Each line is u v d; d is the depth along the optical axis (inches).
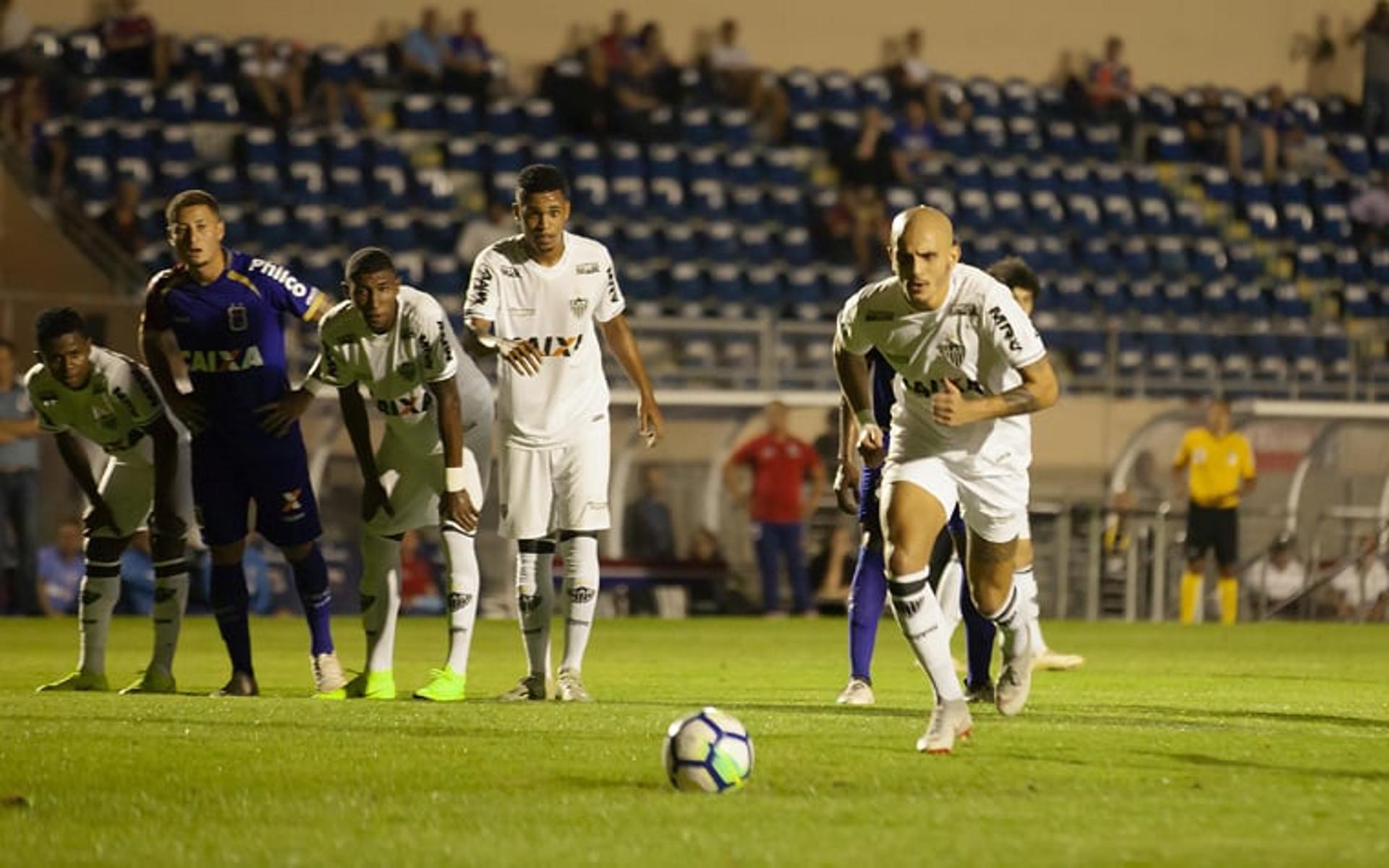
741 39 3644.2
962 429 821.2
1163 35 3843.5
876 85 3612.2
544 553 1074.1
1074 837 569.6
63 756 741.9
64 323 1084.5
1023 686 941.8
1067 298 3422.7
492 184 3272.6
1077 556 2635.3
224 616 1101.1
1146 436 2731.3
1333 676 1423.5
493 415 1128.8
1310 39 3882.9
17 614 2222.0
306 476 1096.2
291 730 839.7
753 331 2738.7
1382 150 3794.3
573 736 824.9
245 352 1071.0
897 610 782.5
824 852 540.4
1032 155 3602.4
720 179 3398.1
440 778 688.4
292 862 522.9
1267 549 2684.5
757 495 2450.8
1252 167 3681.1
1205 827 592.1
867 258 3307.1
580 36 3521.2
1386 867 526.9
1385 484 2728.8
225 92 3176.7
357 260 1037.2
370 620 1112.2
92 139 3070.9
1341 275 3622.0
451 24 3437.5
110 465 1148.5
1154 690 1237.1
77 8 3196.4
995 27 3767.2
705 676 1357.0
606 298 1070.4
